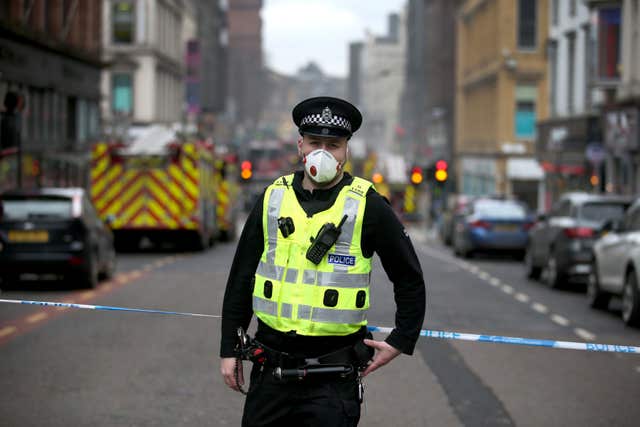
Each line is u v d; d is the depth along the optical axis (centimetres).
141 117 16388
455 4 19625
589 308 3697
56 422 1681
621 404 1909
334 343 1024
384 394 1962
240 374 1066
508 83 14775
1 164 8106
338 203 1025
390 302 1513
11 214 3762
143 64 16450
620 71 8488
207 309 2250
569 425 1730
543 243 4712
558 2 11538
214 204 7294
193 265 5194
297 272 1021
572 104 10944
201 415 1747
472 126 17662
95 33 11769
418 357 2397
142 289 3784
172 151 6275
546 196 12612
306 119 1024
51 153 9794
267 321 1029
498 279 4956
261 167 16562
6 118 5169
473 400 1920
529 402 1914
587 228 4291
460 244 6850
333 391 1014
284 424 1026
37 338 2519
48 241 3734
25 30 8644
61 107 10244
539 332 2927
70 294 3653
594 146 8669
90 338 2523
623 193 8488
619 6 8450
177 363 2206
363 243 1026
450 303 3641
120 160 6281
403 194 14575
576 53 10594
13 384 1978
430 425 1709
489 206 6669
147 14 16412
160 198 6306
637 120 8019
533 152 14750
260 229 1052
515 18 14700
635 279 3111
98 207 6306
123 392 1919
